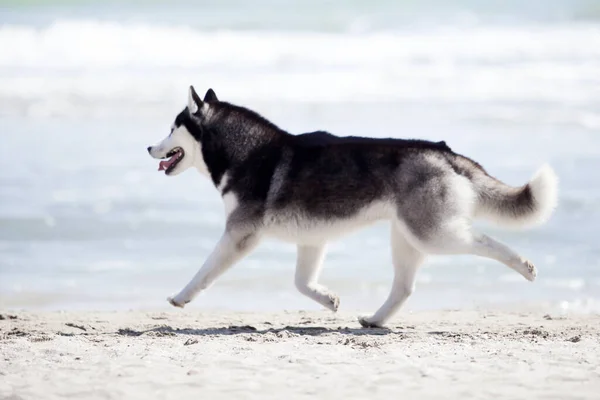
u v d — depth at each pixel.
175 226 17.30
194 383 7.25
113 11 49.38
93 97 31.89
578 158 22.97
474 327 10.23
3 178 21.03
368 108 30.22
